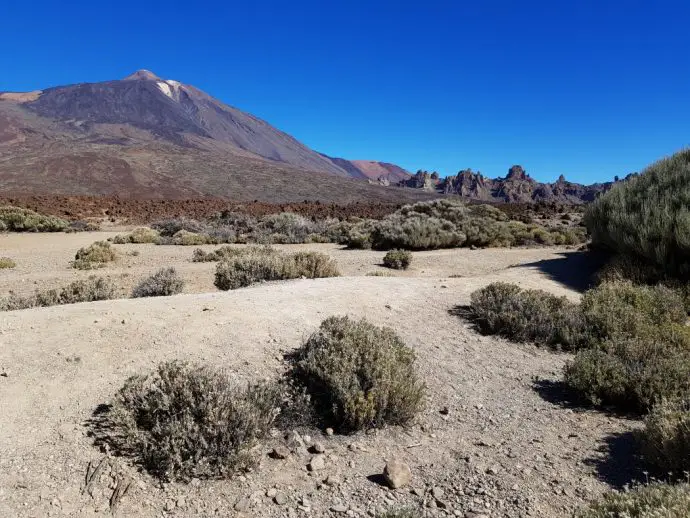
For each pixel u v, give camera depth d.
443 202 28.42
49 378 4.58
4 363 4.79
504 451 4.10
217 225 32.16
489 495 3.46
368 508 3.31
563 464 3.88
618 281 9.38
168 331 5.74
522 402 5.12
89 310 6.41
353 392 4.37
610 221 12.92
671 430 3.67
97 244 17.52
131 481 3.41
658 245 10.66
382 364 4.68
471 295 8.38
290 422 4.28
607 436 4.34
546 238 23.17
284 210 49.62
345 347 4.92
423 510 3.30
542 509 3.29
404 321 7.34
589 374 5.16
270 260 10.52
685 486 2.95
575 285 11.55
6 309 8.20
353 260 16.27
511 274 12.63
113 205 45.06
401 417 4.48
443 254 18.02
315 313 6.98
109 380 4.61
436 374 5.68
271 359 5.32
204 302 7.00
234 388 4.22
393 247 20.11
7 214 29.02
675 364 5.14
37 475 3.38
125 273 13.63
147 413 3.92
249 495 3.40
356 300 7.91
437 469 3.83
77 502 3.20
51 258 17.14
